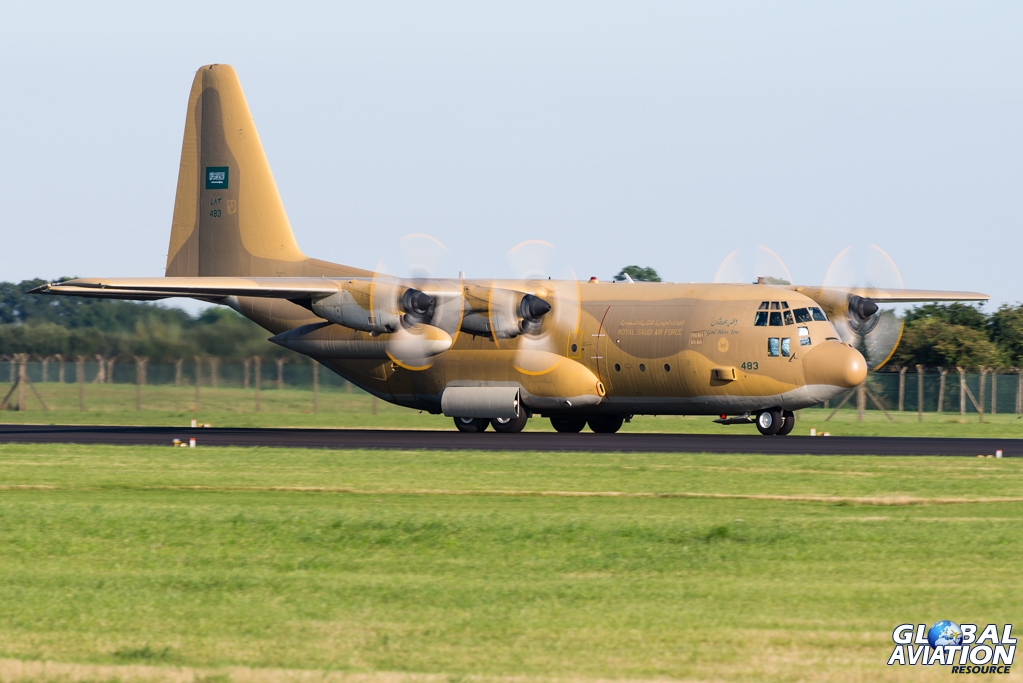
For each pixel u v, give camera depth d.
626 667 36.59
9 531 57.09
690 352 114.00
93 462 86.50
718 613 42.16
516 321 116.44
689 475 76.56
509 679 35.50
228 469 81.62
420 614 42.34
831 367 109.06
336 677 35.81
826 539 54.00
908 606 42.88
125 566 50.34
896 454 89.12
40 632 40.62
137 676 36.12
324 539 54.94
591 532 55.56
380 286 112.94
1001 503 64.69
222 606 43.66
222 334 183.12
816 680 35.59
